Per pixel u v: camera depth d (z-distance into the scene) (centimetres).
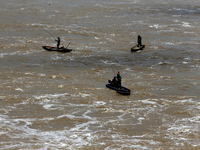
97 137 5825
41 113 6738
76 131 6038
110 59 11081
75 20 17550
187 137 5897
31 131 5984
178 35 14850
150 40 13812
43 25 15888
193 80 9088
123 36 14412
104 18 18525
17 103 7162
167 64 10688
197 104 7438
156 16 19938
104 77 9219
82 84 8538
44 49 11869
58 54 11406
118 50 12225
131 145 5559
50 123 6325
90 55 11450
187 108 7200
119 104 7344
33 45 12350
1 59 10469
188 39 14150
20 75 9050
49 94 7738
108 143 5612
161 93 8069
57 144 5541
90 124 6341
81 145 5525
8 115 6581
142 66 10406
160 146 5531
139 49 12256
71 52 11719
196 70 10069
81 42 13175
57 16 18475
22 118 6481
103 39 13775
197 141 5744
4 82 8400
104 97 7725
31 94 7675
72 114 6750
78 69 9888
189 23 17912
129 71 9869
